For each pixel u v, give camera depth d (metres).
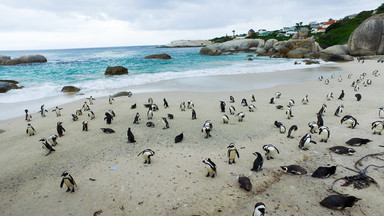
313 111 11.55
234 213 5.14
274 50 51.56
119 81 21.62
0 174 6.79
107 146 8.32
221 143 8.28
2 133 9.81
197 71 27.28
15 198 5.83
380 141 7.79
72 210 5.39
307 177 6.14
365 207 5.04
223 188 5.88
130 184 6.16
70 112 12.71
